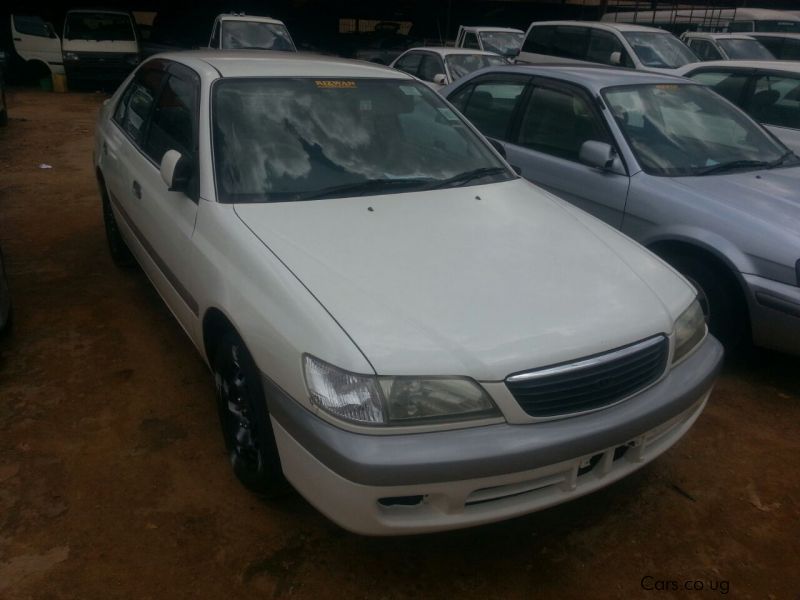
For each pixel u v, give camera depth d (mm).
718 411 3705
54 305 4590
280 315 2438
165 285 3598
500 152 4152
